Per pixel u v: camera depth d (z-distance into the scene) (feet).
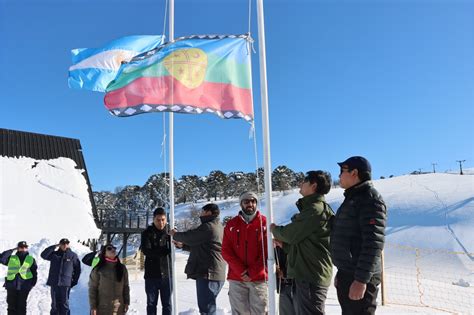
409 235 110.73
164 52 17.25
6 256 26.78
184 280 44.80
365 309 10.19
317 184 12.84
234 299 15.65
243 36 17.22
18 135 84.94
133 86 17.13
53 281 25.77
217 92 16.71
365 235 10.03
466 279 59.72
